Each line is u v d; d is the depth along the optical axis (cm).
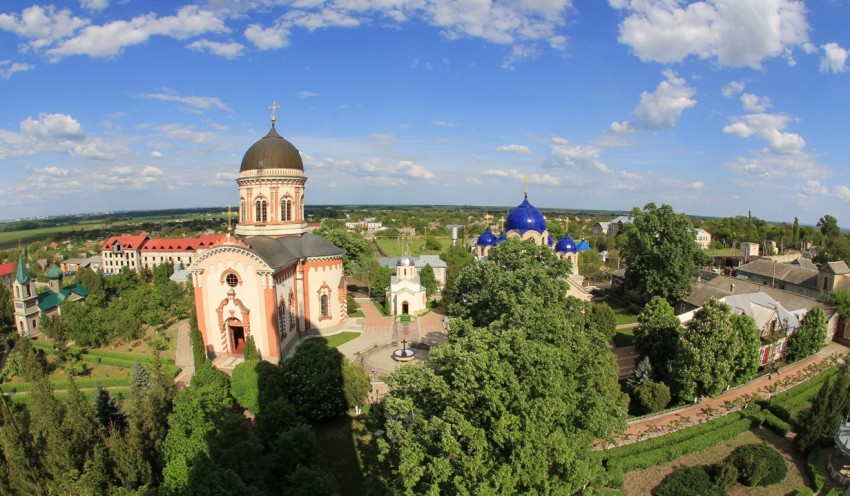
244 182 7512
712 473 4075
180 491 2744
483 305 5275
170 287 9144
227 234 6259
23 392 5819
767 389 5594
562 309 4862
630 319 8650
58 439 3166
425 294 9425
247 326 6269
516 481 2608
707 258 8819
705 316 5184
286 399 4056
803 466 4288
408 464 2616
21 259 8419
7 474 3106
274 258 6531
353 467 3981
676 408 5084
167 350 6925
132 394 4453
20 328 8338
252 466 3125
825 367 6262
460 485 2520
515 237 6000
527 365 2992
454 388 3003
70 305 7206
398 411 3036
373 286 10238
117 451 3130
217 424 3328
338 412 4669
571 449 2816
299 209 7812
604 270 13038
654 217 8638
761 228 19388
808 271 10156
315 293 7625
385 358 6538
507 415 2734
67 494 2898
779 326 6338
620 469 3947
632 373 5638
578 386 3447
